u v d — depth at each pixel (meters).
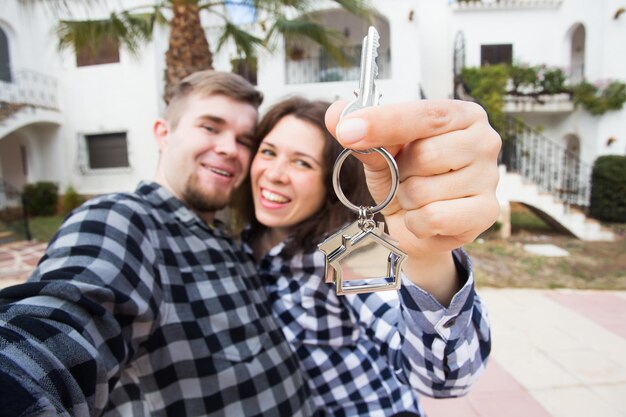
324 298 1.23
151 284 0.90
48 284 0.69
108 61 10.35
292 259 1.28
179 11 4.10
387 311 1.13
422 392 0.96
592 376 2.85
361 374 1.23
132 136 10.34
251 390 0.98
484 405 2.54
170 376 0.90
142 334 0.86
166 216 1.10
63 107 10.55
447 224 0.55
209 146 1.27
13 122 9.11
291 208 1.30
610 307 4.24
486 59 10.84
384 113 0.51
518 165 9.27
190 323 0.96
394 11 9.10
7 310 0.63
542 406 2.52
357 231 0.65
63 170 10.71
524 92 9.89
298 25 4.73
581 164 9.73
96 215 0.93
